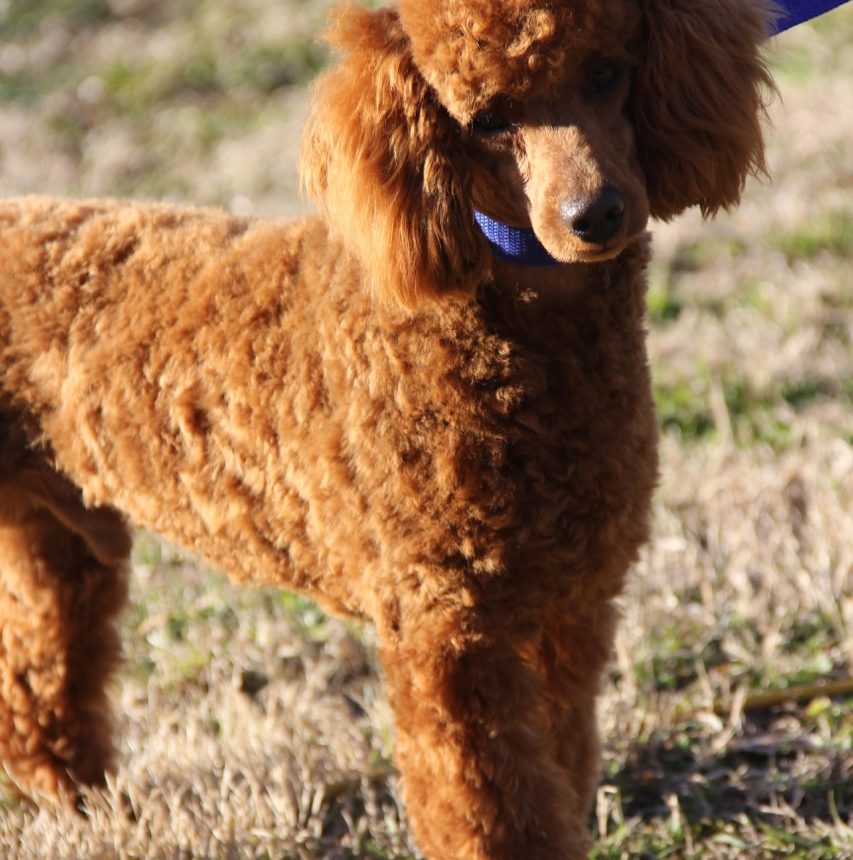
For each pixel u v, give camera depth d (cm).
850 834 682
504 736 607
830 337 1201
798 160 1562
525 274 593
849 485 973
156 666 906
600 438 604
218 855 708
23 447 733
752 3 642
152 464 690
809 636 856
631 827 711
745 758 768
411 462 595
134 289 694
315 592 673
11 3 2306
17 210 750
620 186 557
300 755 777
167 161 1794
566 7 557
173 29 2203
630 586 895
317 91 626
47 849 718
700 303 1285
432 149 588
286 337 641
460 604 598
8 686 802
